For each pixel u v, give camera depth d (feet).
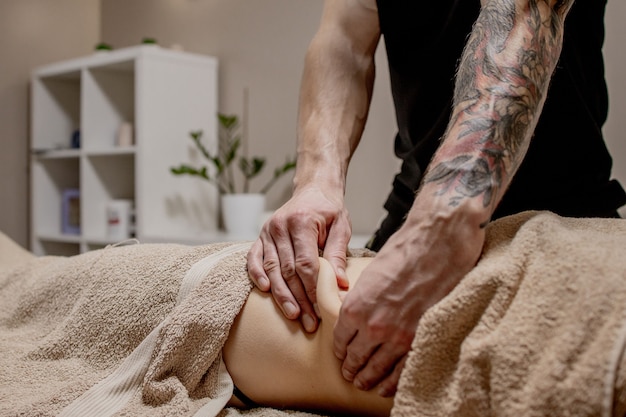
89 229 9.75
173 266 2.86
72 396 2.52
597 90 3.60
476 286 1.94
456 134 2.16
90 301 2.99
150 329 2.74
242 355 2.55
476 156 2.08
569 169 3.40
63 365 2.86
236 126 9.60
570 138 3.34
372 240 4.48
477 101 2.18
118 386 2.56
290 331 2.49
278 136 9.10
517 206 3.43
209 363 2.53
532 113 2.19
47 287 3.36
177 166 9.14
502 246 2.13
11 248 4.83
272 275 2.58
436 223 2.03
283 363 2.46
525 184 3.39
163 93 8.92
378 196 7.93
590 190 3.47
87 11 11.66
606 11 5.58
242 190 9.56
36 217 10.51
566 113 3.28
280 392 2.50
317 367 2.39
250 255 2.73
